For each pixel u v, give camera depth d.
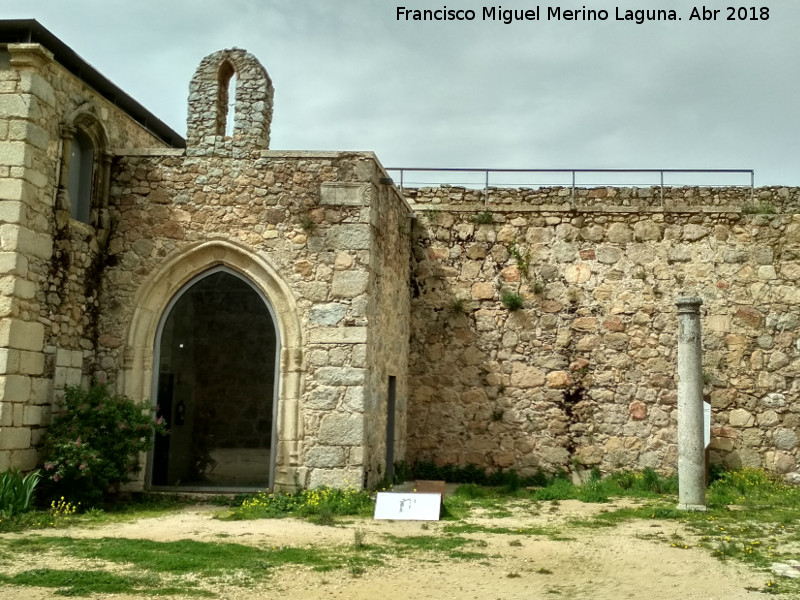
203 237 12.20
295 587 6.46
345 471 11.54
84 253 11.74
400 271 14.77
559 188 15.77
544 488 13.88
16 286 10.09
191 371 12.12
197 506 11.27
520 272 15.51
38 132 10.58
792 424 14.78
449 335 15.55
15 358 10.05
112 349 12.02
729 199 15.48
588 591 6.58
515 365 15.33
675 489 13.70
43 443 10.65
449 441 15.28
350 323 11.84
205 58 12.65
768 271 15.12
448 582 6.78
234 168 12.32
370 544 8.36
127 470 11.43
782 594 6.52
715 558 7.90
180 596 6.06
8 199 10.20
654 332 15.09
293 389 11.75
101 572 6.65
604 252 15.40
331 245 12.05
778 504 12.15
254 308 12.16
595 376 15.09
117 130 12.82
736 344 15.02
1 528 8.83
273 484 11.67
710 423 14.73
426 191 16.11
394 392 14.10
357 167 12.20
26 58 10.41
